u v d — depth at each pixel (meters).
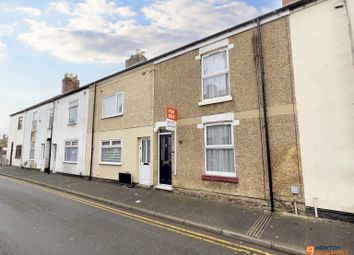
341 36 6.55
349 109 6.21
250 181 7.72
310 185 6.59
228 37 8.88
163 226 6.27
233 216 6.71
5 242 5.00
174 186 9.77
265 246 5.05
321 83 6.71
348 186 6.05
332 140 6.38
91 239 5.24
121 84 13.29
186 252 4.67
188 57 10.08
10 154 26.53
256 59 8.05
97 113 14.74
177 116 10.08
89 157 14.83
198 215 6.87
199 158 9.11
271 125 7.47
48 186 12.52
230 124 8.55
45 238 5.25
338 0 6.68
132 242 5.11
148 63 11.81
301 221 6.16
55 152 18.78
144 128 11.55
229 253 4.69
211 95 9.21
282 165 7.12
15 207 7.95
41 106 21.45
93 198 9.59
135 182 11.65
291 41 7.40
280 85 7.45
